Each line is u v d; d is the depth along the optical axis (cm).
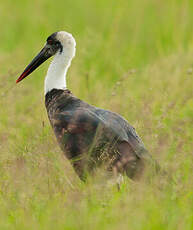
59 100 1261
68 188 1032
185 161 1092
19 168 1033
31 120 1479
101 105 1471
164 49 2142
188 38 2253
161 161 1083
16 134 1374
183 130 1229
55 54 1346
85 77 1698
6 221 948
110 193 1001
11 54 1947
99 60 1945
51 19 2405
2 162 1113
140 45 2277
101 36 2170
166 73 1733
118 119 1159
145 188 987
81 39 2006
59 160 1090
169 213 928
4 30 2386
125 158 1084
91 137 1135
